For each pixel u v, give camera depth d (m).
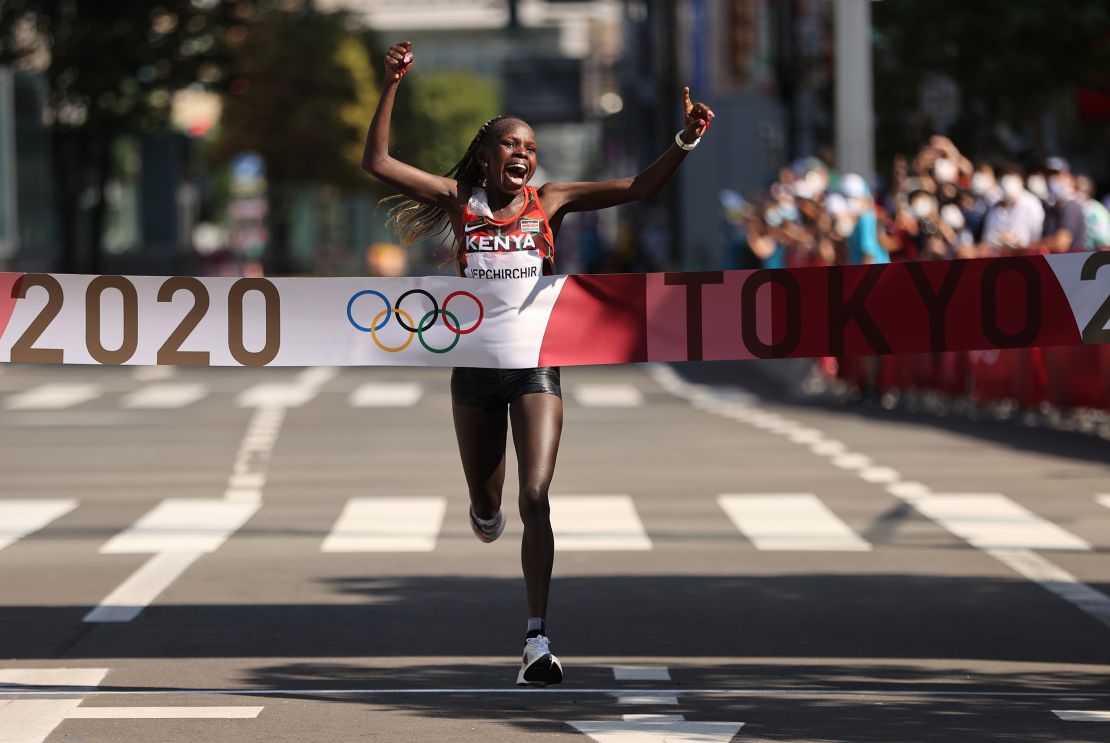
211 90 151.12
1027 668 26.44
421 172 25.89
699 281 26.55
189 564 35.62
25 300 26.67
